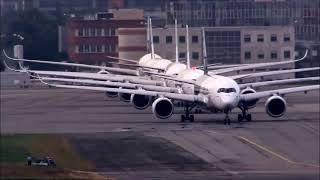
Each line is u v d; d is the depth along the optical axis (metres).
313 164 135.25
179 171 129.12
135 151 146.75
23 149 109.38
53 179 83.75
